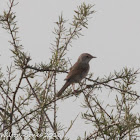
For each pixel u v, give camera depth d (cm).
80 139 902
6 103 948
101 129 918
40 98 998
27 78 1001
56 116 977
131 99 1005
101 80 1050
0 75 986
